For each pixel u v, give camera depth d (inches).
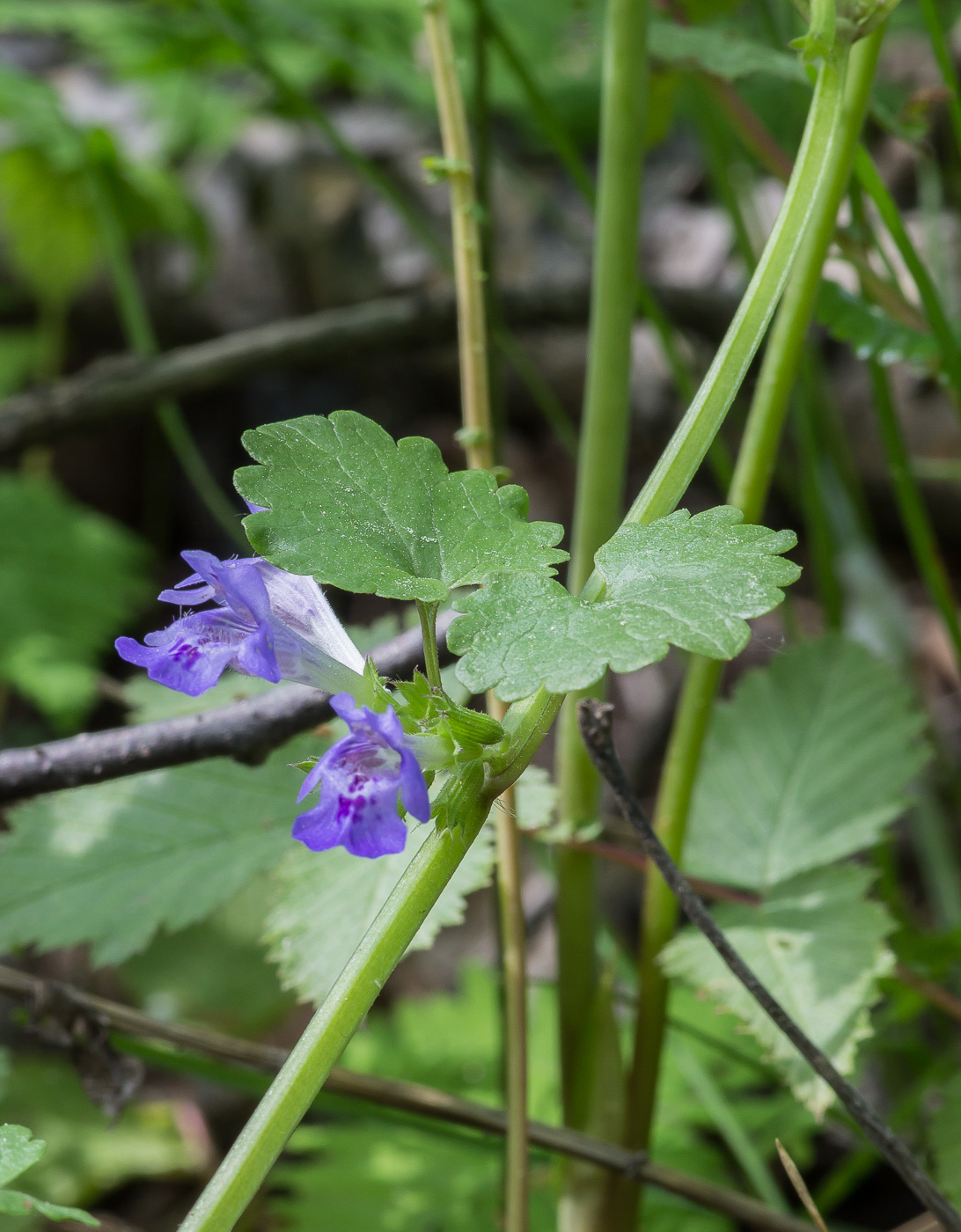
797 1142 18.8
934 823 21.0
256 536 12.5
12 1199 12.0
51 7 29.5
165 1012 23.5
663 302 28.8
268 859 14.8
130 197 28.1
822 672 16.4
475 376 15.1
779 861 15.4
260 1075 15.1
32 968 26.4
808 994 14.4
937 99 15.6
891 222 15.1
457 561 12.5
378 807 11.9
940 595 17.5
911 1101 17.2
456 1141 16.0
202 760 14.1
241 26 20.2
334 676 12.5
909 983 15.5
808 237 14.2
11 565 29.6
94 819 15.1
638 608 12.1
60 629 29.0
